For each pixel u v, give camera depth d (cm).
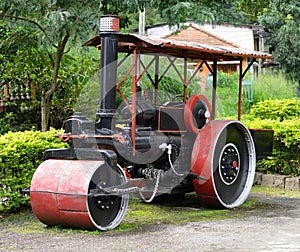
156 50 775
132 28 2269
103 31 706
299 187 1011
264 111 1209
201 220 761
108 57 704
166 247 615
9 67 1210
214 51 796
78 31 901
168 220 760
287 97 1805
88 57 1217
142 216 784
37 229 703
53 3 881
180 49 768
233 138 855
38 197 690
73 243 634
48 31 976
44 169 703
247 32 2572
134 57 725
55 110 1245
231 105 1443
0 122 1243
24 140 787
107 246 620
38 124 1302
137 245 624
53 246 623
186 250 602
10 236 671
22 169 781
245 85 1711
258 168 1080
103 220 696
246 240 645
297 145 1027
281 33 2112
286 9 1734
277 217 782
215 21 1004
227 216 789
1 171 763
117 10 984
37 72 1232
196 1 968
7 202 771
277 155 1046
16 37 1097
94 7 909
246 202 897
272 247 611
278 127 1030
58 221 693
